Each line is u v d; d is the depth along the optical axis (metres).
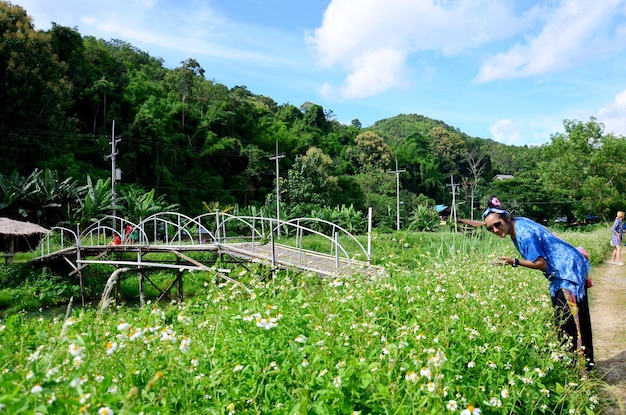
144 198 26.28
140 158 40.03
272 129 60.50
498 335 3.58
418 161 69.81
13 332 3.48
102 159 37.69
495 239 12.80
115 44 64.25
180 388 2.52
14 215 24.00
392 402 2.42
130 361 2.68
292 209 38.22
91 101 40.38
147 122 40.75
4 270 17.17
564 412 3.13
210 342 3.40
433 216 39.06
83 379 2.30
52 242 22.69
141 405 2.20
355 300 4.29
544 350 3.69
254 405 2.48
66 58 40.62
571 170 33.25
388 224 44.28
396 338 3.33
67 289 16.97
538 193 55.28
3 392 1.96
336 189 45.50
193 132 48.69
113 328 3.97
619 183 32.53
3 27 31.06
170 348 2.82
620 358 4.72
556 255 4.21
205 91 55.88
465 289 4.57
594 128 33.38
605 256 14.47
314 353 2.91
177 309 5.05
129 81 47.16
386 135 100.12
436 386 2.42
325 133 74.38
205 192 43.62
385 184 54.31
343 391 2.53
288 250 12.34
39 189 24.00
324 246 21.73
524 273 6.48
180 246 13.10
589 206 32.81
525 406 3.00
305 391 2.38
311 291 5.45
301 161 45.84
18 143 30.22
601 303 7.43
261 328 3.26
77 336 2.29
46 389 2.00
